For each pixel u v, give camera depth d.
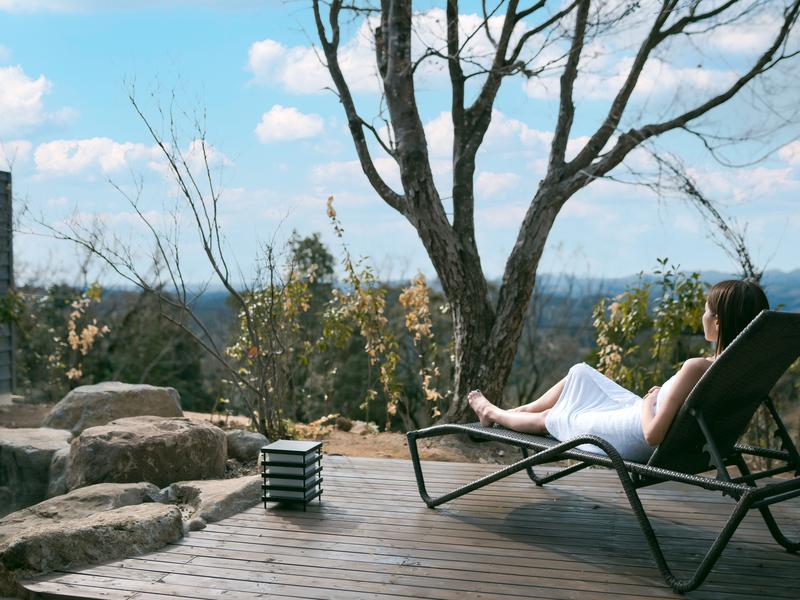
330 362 8.95
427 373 7.54
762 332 2.62
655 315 5.92
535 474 4.20
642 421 3.02
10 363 9.47
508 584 2.75
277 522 3.48
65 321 11.22
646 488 4.06
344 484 4.15
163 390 6.22
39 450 4.88
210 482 3.99
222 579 2.78
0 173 9.17
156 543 3.13
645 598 2.63
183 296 5.98
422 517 3.55
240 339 7.00
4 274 9.29
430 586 2.72
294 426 6.44
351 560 2.99
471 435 3.57
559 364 11.91
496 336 5.93
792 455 3.14
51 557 2.86
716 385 2.74
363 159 6.29
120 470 4.14
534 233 5.91
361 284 7.25
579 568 2.91
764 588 2.73
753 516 3.58
